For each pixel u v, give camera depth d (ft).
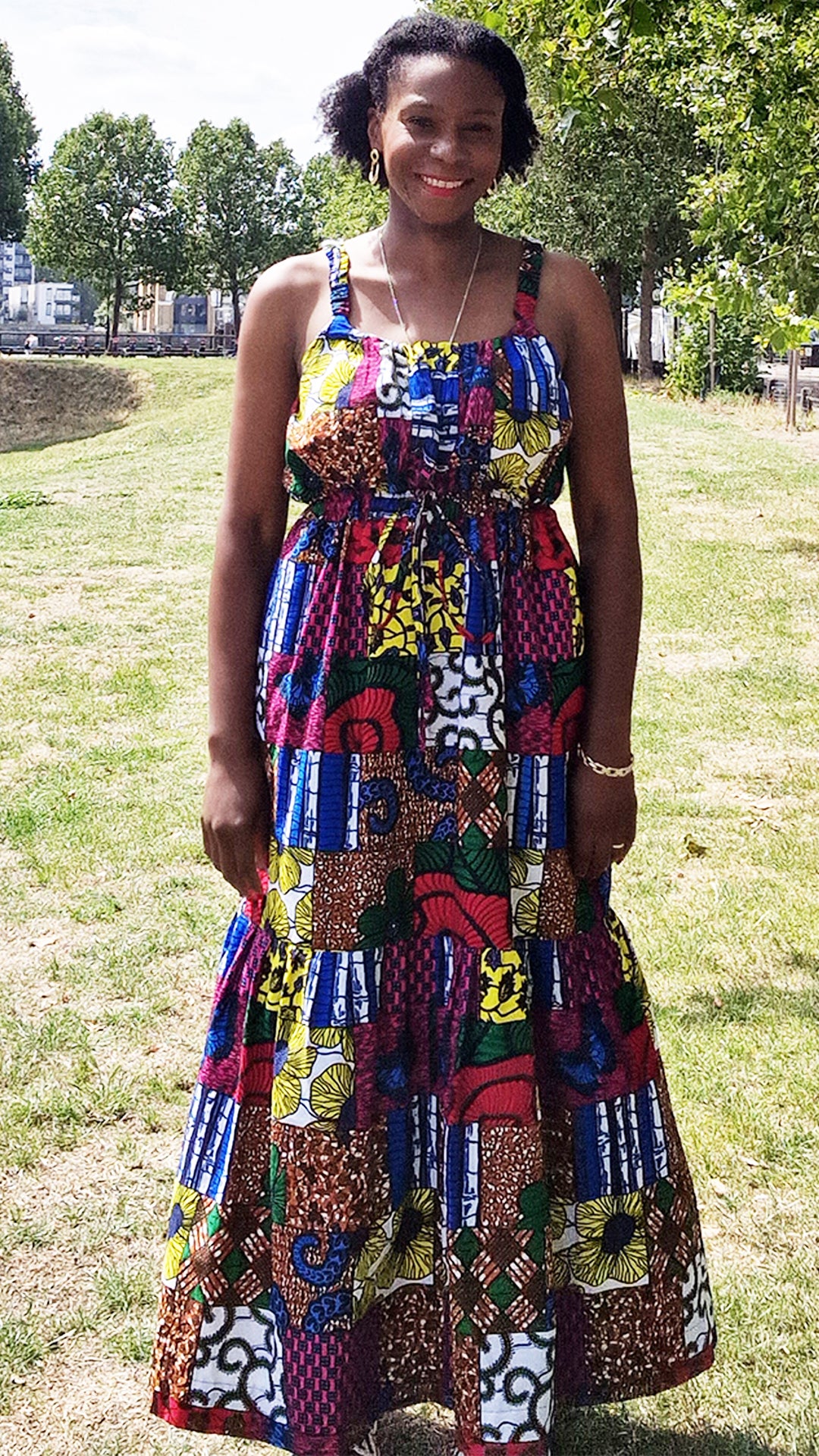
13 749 23.20
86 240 203.00
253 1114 7.17
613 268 123.24
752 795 20.65
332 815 6.79
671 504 46.96
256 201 211.00
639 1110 7.35
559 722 7.06
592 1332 7.41
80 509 50.83
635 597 7.26
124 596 35.58
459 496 6.79
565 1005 7.15
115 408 138.41
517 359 6.73
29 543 43.29
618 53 18.81
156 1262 9.89
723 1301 9.27
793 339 32.14
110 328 210.59
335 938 6.82
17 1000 14.07
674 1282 7.48
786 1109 11.76
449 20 6.84
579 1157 7.22
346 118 7.39
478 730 6.79
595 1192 7.23
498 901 6.84
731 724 24.18
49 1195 10.73
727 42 29.63
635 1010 7.42
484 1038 6.88
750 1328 9.03
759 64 30.32
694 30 29.94
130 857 18.13
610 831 7.19
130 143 201.26
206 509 50.44
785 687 26.30
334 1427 7.02
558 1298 7.34
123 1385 8.71
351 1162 6.88
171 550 42.06
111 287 208.54
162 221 205.77
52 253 205.16
